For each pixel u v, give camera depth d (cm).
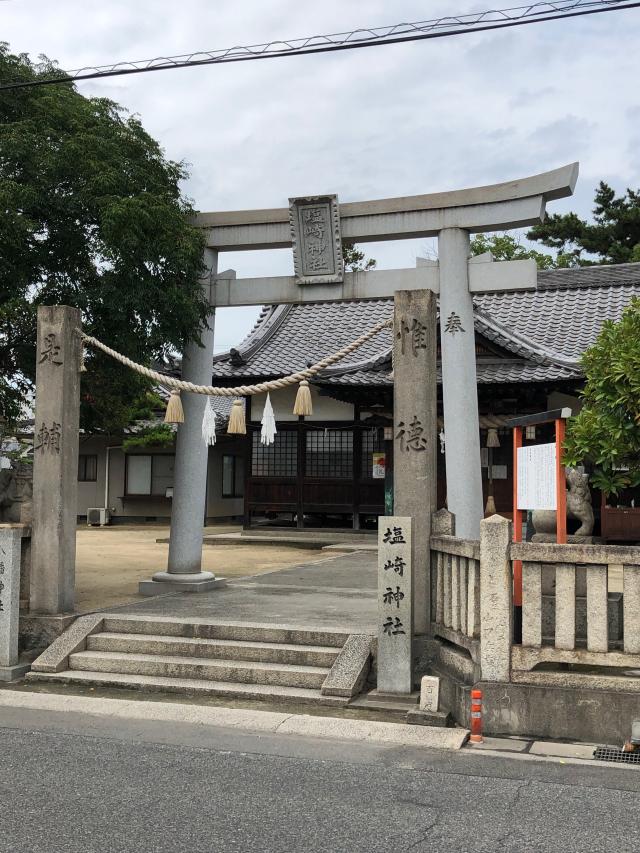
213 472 3114
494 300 2606
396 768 605
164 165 1203
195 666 861
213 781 571
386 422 2288
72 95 1146
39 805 522
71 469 991
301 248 1168
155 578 1248
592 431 733
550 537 902
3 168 1044
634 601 671
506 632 696
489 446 2105
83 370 1014
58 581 961
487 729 693
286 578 1459
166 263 1116
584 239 3597
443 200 1115
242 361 2444
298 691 811
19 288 1061
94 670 891
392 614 790
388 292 1147
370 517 2389
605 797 547
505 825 498
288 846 464
